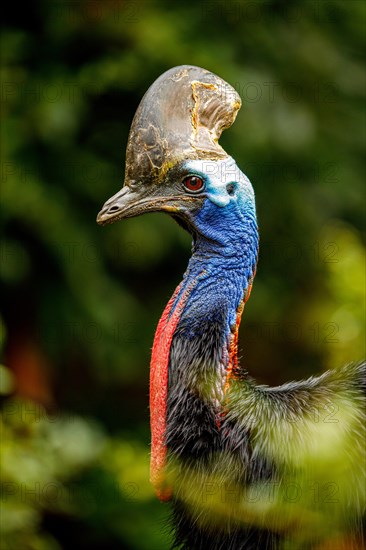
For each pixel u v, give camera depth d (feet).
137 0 40.04
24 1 40.04
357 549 17.40
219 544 17.49
